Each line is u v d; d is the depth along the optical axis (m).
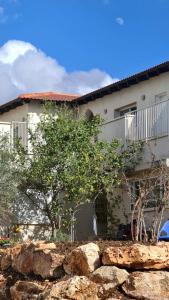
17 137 22.86
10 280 12.87
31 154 22.64
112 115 26.62
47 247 12.30
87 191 21.66
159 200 16.48
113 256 10.52
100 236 23.91
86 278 10.45
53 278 11.50
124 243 11.84
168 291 10.18
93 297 10.22
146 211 18.11
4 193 21.19
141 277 10.21
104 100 27.28
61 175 21.66
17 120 29.48
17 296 11.84
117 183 21.89
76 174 21.53
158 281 10.23
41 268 11.89
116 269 10.42
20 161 22.08
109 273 10.41
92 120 22.97
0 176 21.20
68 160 21.84
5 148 22.00
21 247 13.14
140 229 13.52
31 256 12.38
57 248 12.15
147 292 10.05
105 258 10.62
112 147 22.50
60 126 22.16
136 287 10.11
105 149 22.50
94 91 27.23
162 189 15.97
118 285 10.30
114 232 24.16
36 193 23.22
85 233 25.92
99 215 25.30
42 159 21.98
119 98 26.36
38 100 28.17
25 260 12.59
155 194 16.61
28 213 23.67
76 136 22.09
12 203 22.62
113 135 23.77
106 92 26.83
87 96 27.72
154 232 13.37
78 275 10.87
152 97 24.28
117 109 26.56
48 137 22.05
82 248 10.92
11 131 24.61
